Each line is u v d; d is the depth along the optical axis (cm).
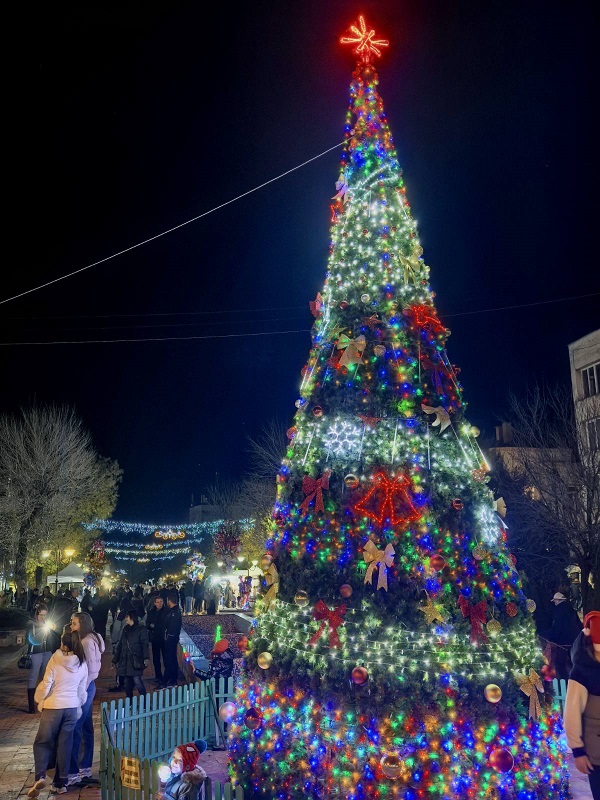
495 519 700
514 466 2661
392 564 617
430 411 673
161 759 842
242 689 704
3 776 832
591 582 2430
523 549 2478
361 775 583
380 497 646
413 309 709
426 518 637
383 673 599
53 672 775
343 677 606
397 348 698
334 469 672
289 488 710
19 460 3697
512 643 638
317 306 780
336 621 617
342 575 637
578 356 3206
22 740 1014
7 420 3759
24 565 3538
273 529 725
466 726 591
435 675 597
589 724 448
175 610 1542
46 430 3800
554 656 825
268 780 630
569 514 2259
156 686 1499
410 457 663
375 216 743
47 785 788
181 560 7206
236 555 4109
